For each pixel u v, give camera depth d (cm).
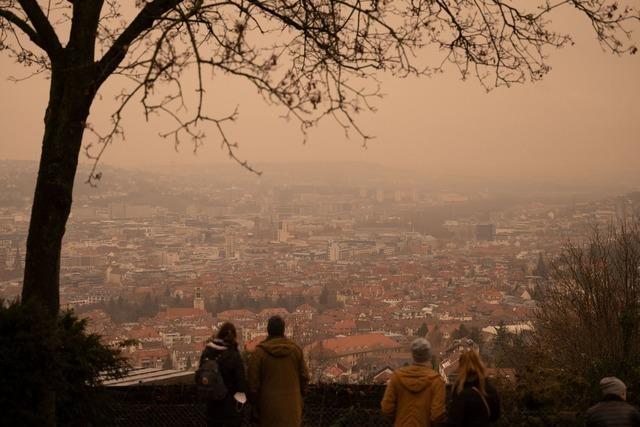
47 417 707
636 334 1084
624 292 1556
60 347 755
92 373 800
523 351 1723
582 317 1683
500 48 988
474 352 703
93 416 809
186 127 696
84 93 784
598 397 902
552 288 2114
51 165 818
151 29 748
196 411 932
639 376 964
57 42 852
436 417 692
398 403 704
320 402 932
